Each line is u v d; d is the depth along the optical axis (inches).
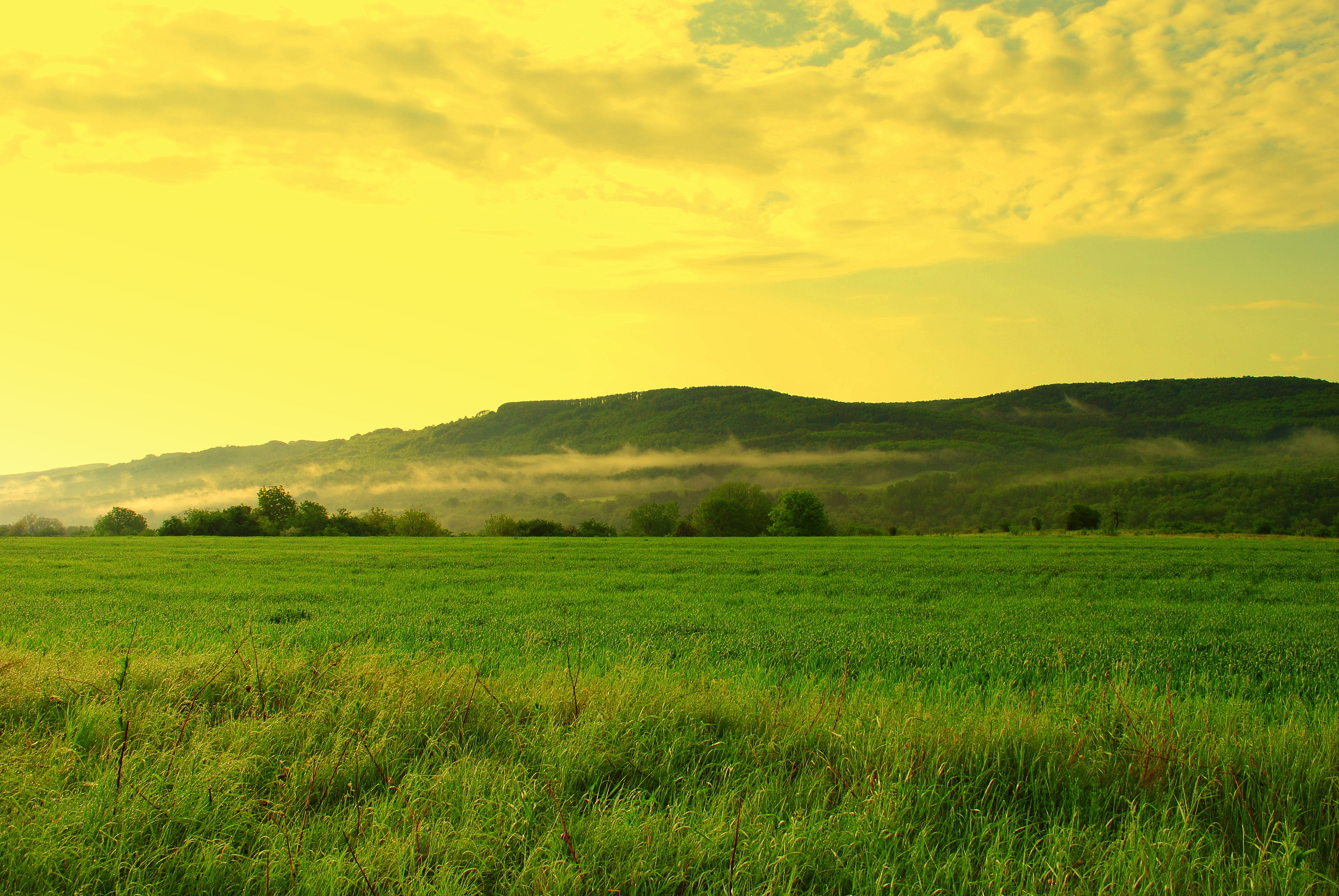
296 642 464.1
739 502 4539.9
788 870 170.7
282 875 166.4
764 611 703.1
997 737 229.8
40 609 676.7
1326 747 219.5
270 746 229.8
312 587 935.0
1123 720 246.4
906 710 256.8
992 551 1777.8
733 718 253.8
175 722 242.4
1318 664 428.5
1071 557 1509.6
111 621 589.6
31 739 233.5
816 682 343.0
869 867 170.2
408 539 2736.2
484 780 206.1
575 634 531.5
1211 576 1110.4
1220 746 223.0
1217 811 203.0
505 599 807.7
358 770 218.1
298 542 2379.4
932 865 173.2
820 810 190.9
